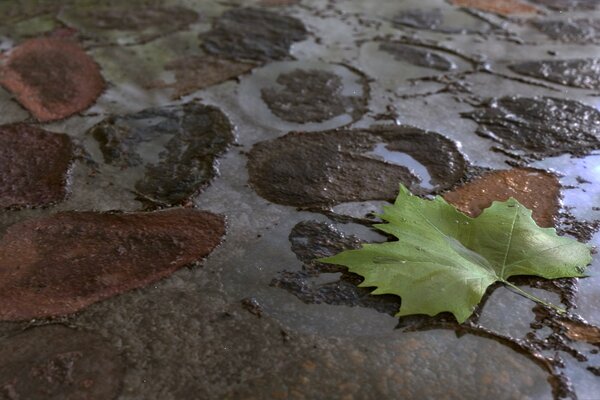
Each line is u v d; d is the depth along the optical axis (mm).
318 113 708
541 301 497
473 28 908
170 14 938
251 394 441
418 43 860
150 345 468
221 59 814
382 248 512
